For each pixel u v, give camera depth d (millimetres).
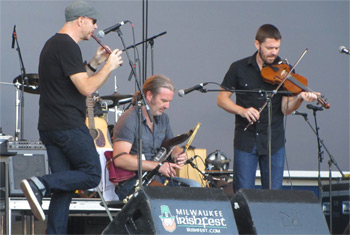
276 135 10430
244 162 10383
